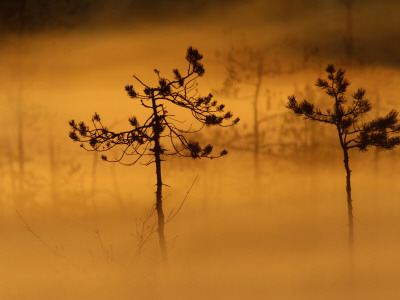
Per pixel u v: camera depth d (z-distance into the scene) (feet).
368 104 127.54
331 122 127.54
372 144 125.59
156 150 100.94
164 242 97.40
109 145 101.50
